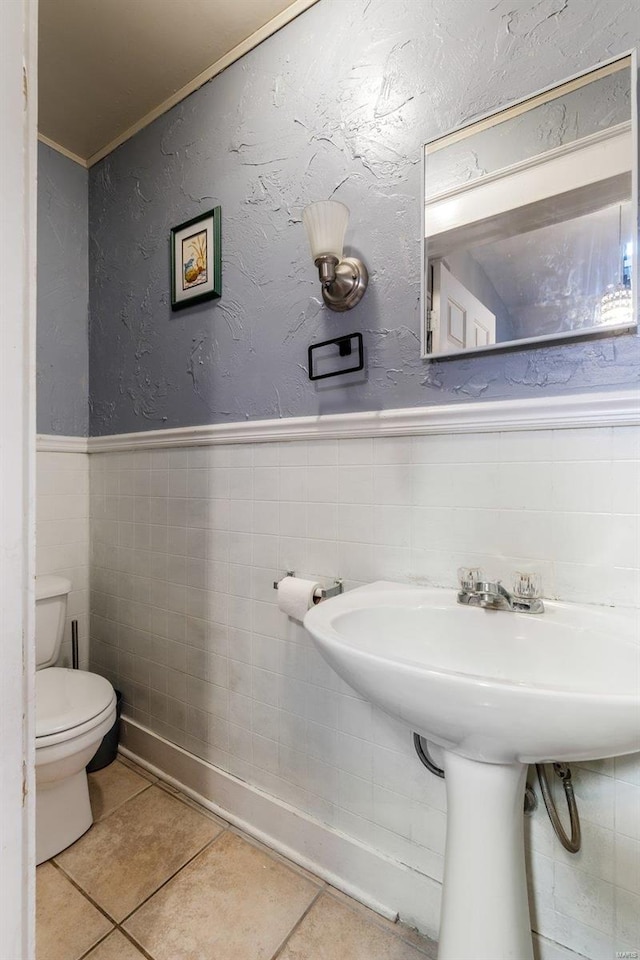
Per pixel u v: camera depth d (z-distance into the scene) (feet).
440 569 3.19
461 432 3.11
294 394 3.94
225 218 4.44
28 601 1.78
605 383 2.66
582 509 2.73
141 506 5.26
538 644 2.58
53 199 5.65
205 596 4.58
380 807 3.44
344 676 2.32
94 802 4.56
